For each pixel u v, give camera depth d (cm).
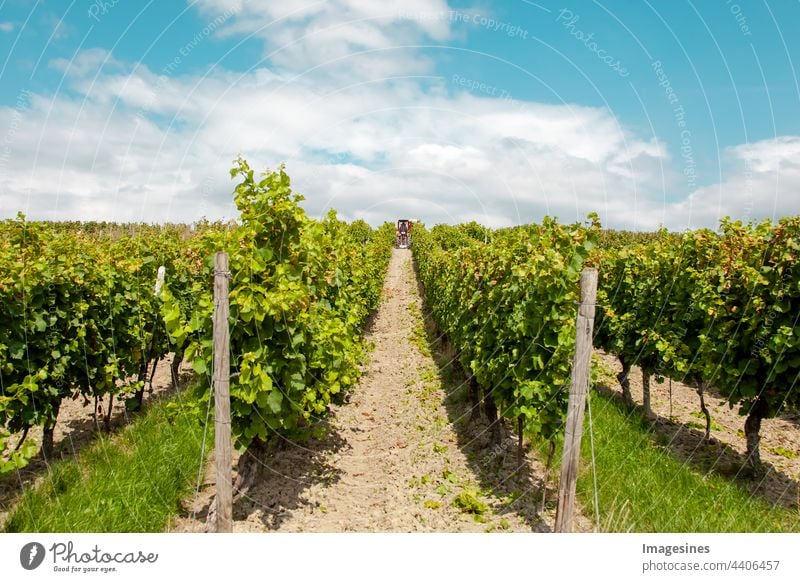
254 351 491
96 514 467
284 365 525
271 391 495
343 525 506
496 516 531
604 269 1058
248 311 473
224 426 427
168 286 959
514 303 645
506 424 791
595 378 561
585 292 420
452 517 525
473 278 859
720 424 859
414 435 755
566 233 563
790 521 529
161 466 555
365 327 1486
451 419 819
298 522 509
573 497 432
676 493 551
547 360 555
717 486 587
